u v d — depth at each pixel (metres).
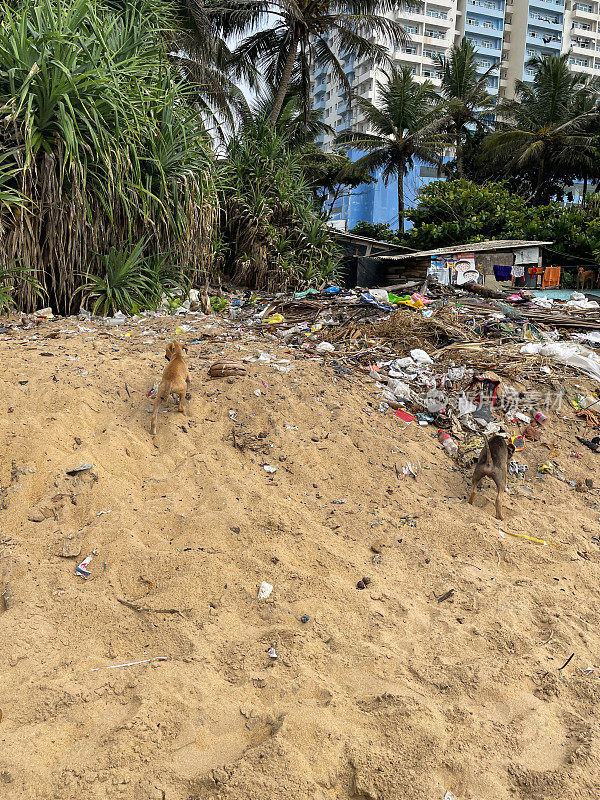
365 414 6.17
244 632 3.49
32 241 8.34
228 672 3.19
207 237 11.40
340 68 23.31
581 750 2.79
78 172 8.37
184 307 10.13
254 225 14.22
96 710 2.89
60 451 4.75
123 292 9.33
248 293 13.20
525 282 17.88
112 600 3.61
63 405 5.28
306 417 5.86
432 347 8.19
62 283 8.83
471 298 11.52
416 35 57.75
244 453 5.28
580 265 21.12
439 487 5.44
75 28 8.52
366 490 5.16
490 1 60.34
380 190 48.28
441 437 6.12
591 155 33.00
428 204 26.78
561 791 2.60
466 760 2.72
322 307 9.52
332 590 3.87
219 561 3.98
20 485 4.32
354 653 3.38
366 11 22.17
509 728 2.93
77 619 3.45
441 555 4.44
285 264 13.88
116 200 9.18
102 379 5.86
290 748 2.66
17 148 7.78
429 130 32.78
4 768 2.51
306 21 21.12
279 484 4.97
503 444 5.17
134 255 9.30
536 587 4.12
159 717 2.83
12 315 8.30
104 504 4.34
